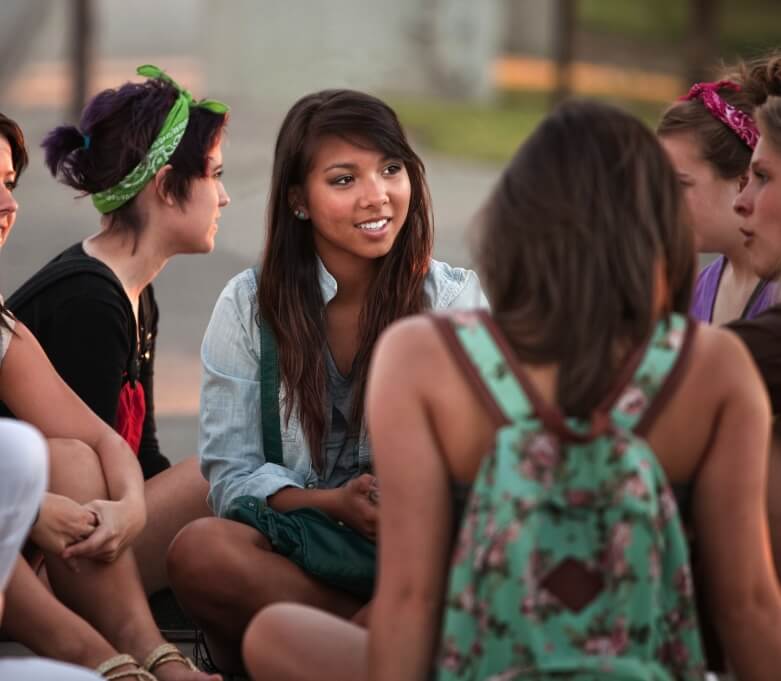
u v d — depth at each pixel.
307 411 6.93
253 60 38.69
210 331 7.06
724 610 4.73
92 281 7.12
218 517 6.91
